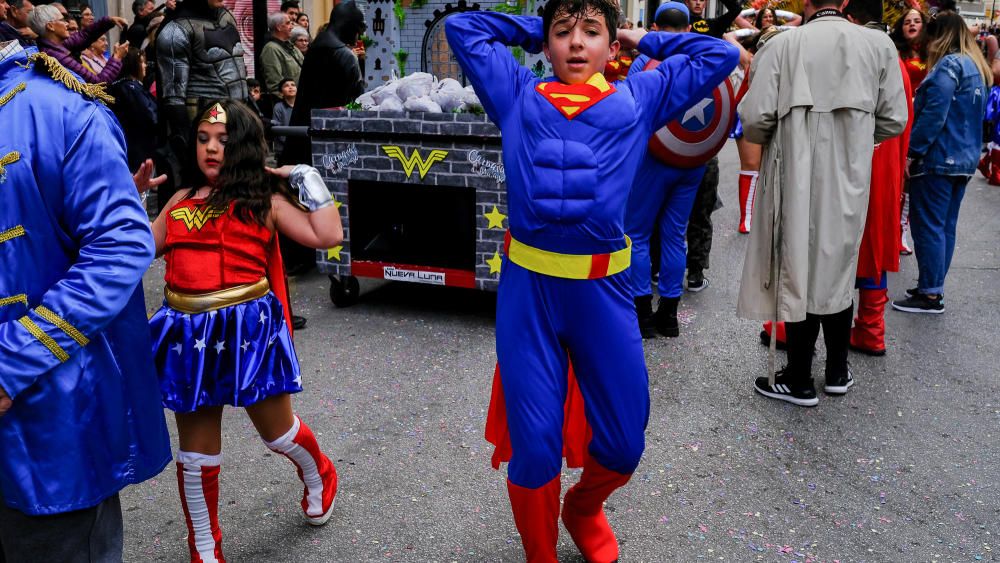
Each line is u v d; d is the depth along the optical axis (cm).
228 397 263
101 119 198
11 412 191
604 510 324
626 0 1745
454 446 372
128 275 194
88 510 205
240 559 289
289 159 611
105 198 194
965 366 480
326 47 588
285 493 333
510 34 259
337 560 290
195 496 268
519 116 246
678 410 415
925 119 534
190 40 643
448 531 308
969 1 2573
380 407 410
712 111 462
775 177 397
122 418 206
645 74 255
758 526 316
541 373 247
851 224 393
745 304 417
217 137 266
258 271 273
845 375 436
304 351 482
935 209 556
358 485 339
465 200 529
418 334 513
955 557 299
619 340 249
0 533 204
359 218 542
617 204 242
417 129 508
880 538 310
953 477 355
